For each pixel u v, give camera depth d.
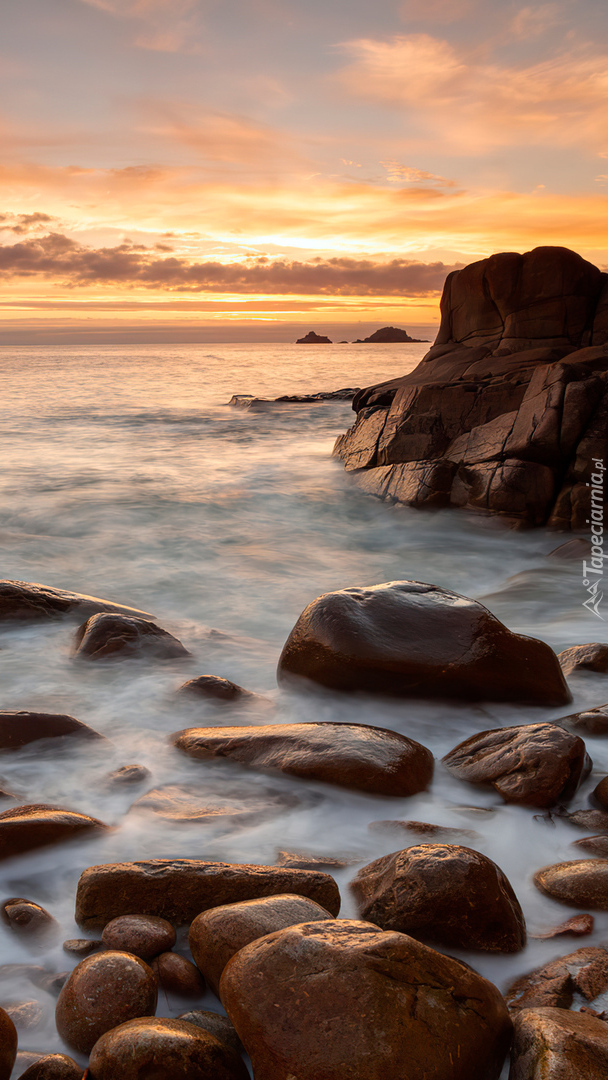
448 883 2.58
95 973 2.17
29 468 16.25
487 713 4.71
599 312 14.16
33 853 3.04
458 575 9.11
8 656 5.58
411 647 4.78
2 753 3.98
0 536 10.04
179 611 7.39
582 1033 1.93
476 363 14.30
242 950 2.12
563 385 10.62
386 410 14.21
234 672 5.51
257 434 22.31
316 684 4.86
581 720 4.37
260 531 11.06
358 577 8.88
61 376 52.00
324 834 3.33
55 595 6.50
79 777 3.84
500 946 2.51
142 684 5.17
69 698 4.92
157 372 58.22
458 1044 1.86
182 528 11.09
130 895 2.61
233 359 89.25
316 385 44.59
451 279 15.76
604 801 3.51
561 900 2.82
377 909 2.64
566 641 6.55
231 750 3.95
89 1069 1.90
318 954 2.01
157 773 3.89
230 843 3.23
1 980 2.40
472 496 11.15
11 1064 1.94
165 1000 2.29
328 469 15.65
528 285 14.33
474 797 3.68
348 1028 1.84
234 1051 1.98
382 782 3.54
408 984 1.94
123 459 17.66
